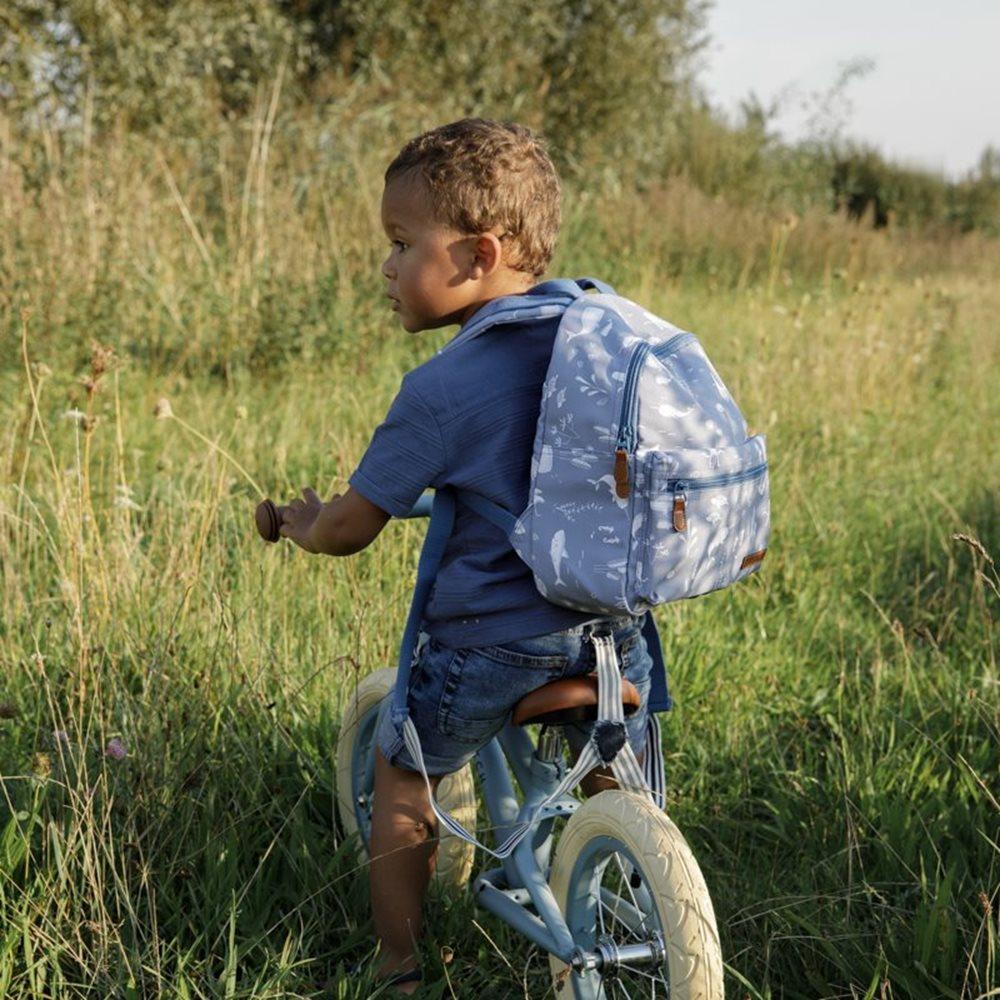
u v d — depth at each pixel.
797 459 5.53
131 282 6.71
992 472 6.20
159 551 3.91
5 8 9.89
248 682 3.14
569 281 2.11
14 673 3.28
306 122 9.80
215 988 2.28
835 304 9.96
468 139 2.03
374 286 7.53
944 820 2.90
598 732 2.03
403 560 4.01
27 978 2.32
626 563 1.89
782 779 3.29
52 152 7.80
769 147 17.22
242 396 6.11
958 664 4.05
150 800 2.67
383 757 2.34
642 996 2.33
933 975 2.43
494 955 2.54
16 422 4.95
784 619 4.30
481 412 1.99
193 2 10.77
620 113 14.77
